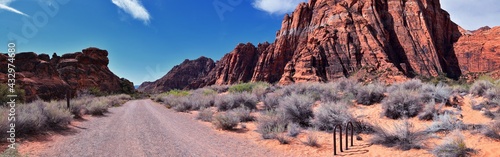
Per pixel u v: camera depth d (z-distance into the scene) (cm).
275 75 11344
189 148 768
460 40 9512
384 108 1063
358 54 8138
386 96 1291
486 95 1016
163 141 856
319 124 984
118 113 1838
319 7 11388
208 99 2166
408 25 9106
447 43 9856
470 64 8756
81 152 709
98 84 8025
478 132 689
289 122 1052
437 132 756
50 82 3350
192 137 933
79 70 7062
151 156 676
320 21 10700
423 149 645
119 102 3456
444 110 955
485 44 8731
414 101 1021
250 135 976
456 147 582
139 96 7831
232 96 1773
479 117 841
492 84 1120
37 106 1220
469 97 1098
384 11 9512
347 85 1856
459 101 1050
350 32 8731
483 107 907
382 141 734
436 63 8181
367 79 6719
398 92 1126
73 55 8238
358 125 916
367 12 9281
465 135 692
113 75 9412
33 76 3206
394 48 8775
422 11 9288
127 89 9412
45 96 2980
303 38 11112
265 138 899
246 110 1399
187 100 2242
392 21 9281
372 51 7981
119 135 959
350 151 703
